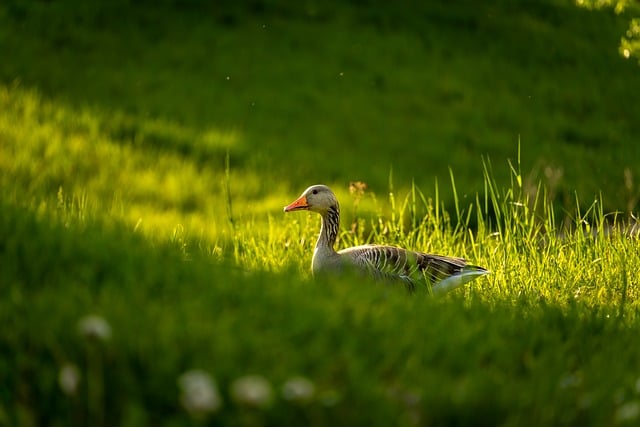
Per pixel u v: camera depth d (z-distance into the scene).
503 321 8.48
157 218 16.89
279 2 33.09
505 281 11.96
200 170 20.94
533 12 36.53
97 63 26.84
